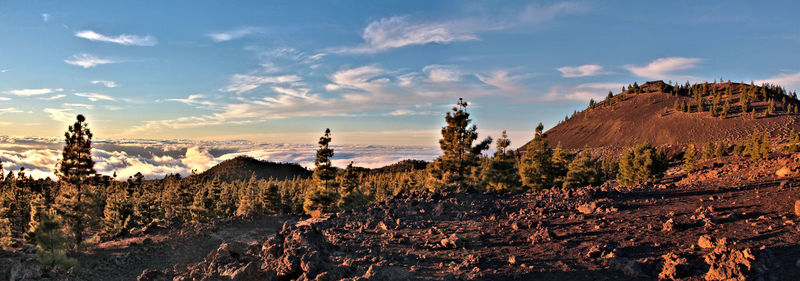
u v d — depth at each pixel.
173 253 43.56
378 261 16.39
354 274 14.96
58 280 31.06
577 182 58.56
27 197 85.00
